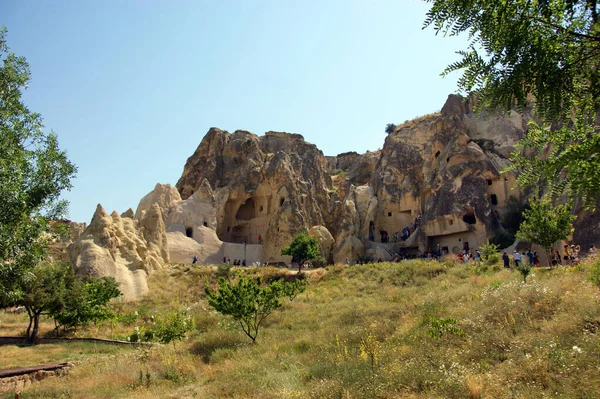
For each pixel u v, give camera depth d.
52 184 12.62
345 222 52.06
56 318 24.30
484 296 14.48
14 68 12.72
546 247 25.92
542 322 10.64
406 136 57.47
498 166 47.16
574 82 4.22
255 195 59.22
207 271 39.50
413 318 15.58
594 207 3.96
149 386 11.89
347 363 10.82
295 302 26.83
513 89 4.26
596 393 6.42
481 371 8.77
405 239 51.19
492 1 4.03
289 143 70.56
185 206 50.72
